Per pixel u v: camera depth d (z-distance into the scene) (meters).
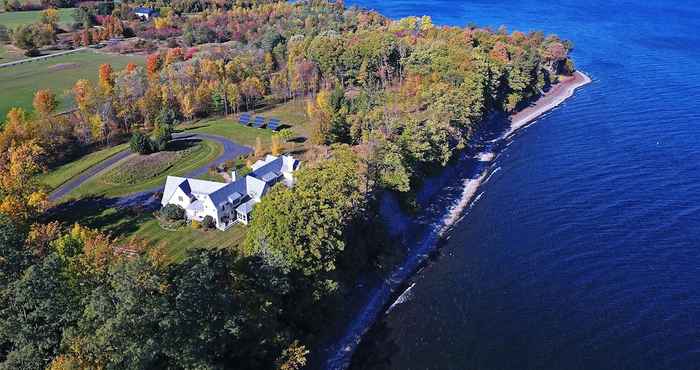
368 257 96.44
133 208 108.88
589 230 106.00
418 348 80.50
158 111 155.88
